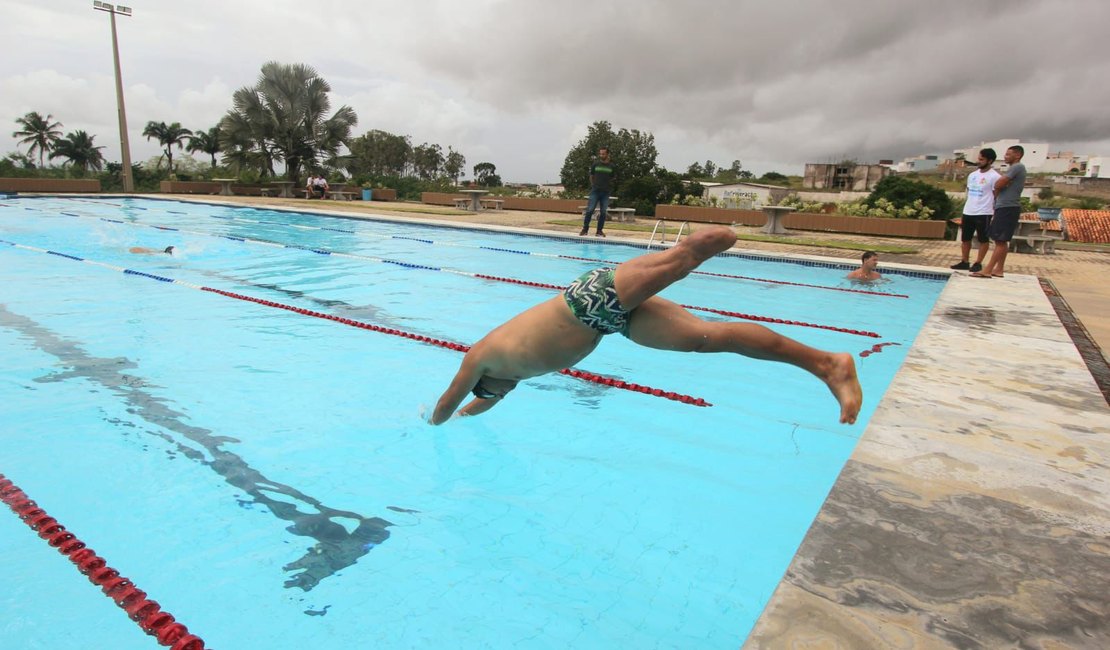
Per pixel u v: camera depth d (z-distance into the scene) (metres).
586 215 14.15
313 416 3.87
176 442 3.46
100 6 26.36
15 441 3.42
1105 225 19.91
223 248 11.34
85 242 11.30
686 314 2.55
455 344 5.52
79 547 2.52
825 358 2.38
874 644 1.56
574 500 2.98
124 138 28.02
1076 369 4.11
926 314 7.42
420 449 3.46
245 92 30.95
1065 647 1.56
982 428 3.02
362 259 10.56
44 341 5.21
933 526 2.11
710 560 2.53
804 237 15.75
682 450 3.55
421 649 2.02
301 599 2.25
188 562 2.45
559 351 2.62
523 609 2.22
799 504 2.99
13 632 2.05
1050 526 2.12
